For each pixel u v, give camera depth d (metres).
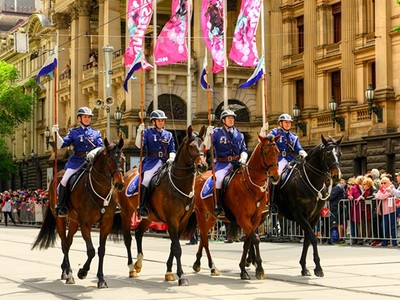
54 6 72.94
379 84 41.25
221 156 17.02
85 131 16.64
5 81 71.88
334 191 26.75
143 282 16.05
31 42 78.88
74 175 16.17
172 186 15.73
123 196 17.53
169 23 30.58
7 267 19.53
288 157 17.98
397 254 21.69
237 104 54.06
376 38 41.44
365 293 13.84
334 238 26.86
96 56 63.66
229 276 16.91
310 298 13.29
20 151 84.75
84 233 15.67
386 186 25.09
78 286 15.41
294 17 51.44
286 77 51.38
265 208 16.80
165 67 51.84
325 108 47.28
